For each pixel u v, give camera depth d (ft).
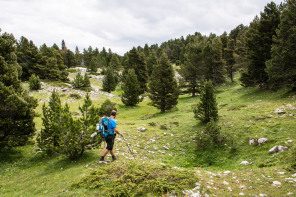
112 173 22.22
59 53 268.00
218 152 38.34
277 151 30.68
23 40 222.07
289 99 60.49
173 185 18.89
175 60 345.72
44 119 35.22
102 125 26.32
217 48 138.00
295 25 62.44
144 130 54.19
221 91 126.62
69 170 26.48
